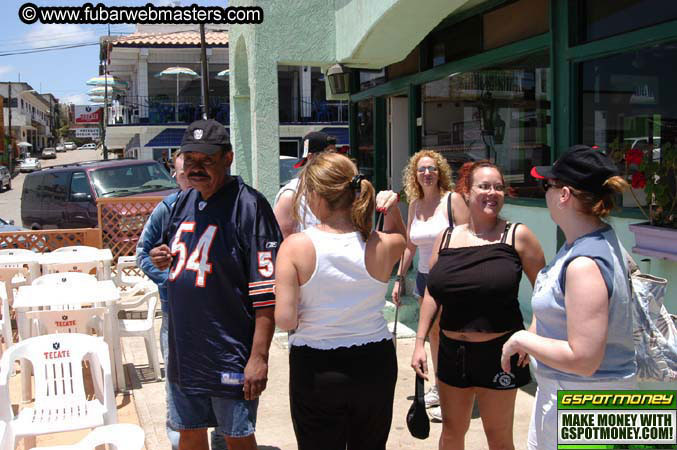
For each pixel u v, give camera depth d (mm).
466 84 7102
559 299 2402
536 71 5957
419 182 4582
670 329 2496
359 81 9789
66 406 3752
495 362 3189
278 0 7402
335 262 2725
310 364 2770
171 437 3723
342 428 2840
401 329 6645
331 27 7598
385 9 6129
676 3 4477
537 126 5961
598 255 2312
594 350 2254
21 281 6949
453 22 7219
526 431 4383
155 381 5715
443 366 3334
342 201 2803
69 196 11875
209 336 3066
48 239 8750
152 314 5793
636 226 4551
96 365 3850
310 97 30266
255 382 2986
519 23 6164
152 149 30031
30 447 3928
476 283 3164
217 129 3109
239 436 3084
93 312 5125
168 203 3895
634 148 4891
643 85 4805
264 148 7488
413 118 8156
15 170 58219
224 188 3160
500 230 3328
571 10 5387
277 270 2773
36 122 85438
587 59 5289
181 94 31094
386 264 2824
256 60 7391
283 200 4320
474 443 4195
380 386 2805
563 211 2447
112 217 9773
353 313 2760
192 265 3092
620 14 4973
